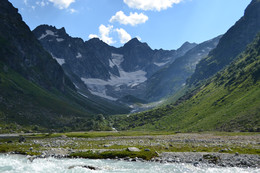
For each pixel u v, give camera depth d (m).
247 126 115.50
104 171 36.12
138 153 48.78
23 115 198.62
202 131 139.25
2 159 46.00
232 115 140.00
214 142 70.12
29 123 189.12
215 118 151.62
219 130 128.25
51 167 38.72
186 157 45.62
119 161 44.56
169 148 56.28
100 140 92.06
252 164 38.59
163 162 42.91
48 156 50.38
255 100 140.38
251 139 76.44
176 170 36.38
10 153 54.75
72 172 35.50
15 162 42.94
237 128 118.81
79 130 193.75
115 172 35.50
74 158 48.38
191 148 55.84
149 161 44.22
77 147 63.75
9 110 195.25
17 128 167.00
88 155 49.66
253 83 174.50
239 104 149.75
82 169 37.09
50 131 182.62
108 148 60.16
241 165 38.50
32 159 46.56
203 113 180.38
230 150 49.88
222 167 37.84
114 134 136.50
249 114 127.06
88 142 79.81
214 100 198.88
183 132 147.12
